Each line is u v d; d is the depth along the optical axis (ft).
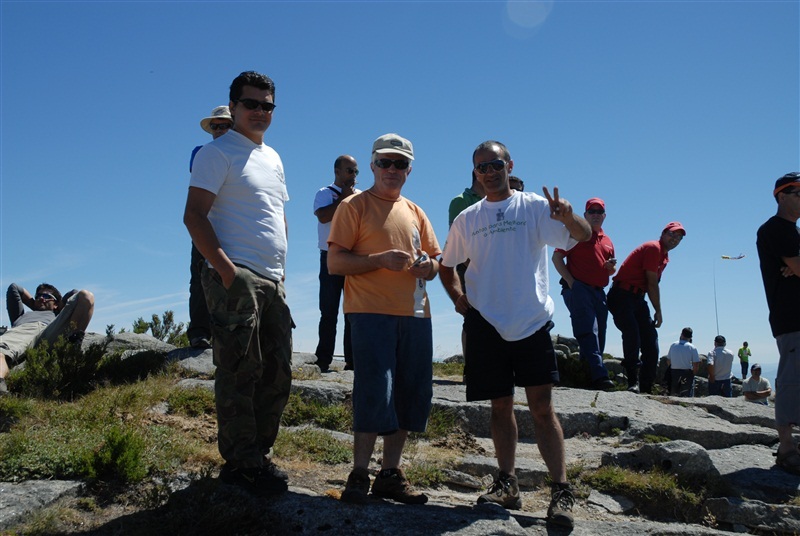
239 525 12.30
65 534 11.66
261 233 13.44
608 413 22.08
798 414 18.11
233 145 13.61
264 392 13.93
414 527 12.64
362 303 13.93
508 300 14.52
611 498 16.85
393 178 14.38
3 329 28.32
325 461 16.89
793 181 17.90
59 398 19.63
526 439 21.13
